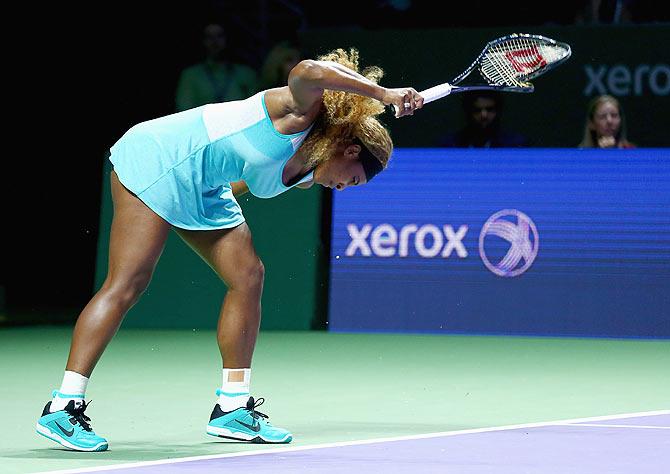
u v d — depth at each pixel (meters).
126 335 27.94
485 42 28.86
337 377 20.34
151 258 13.10
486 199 27.62
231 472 11.41
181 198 13.02
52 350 24.75
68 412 12.88
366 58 29.52
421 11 33.97
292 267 29.34
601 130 27.53
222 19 35.25
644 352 24.14
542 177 27.39
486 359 23.05
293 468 11.62
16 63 35.22
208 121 12.91
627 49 28.38
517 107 28.80
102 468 11.71
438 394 18.09
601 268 27.08
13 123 35.66
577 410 16.25
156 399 17.55
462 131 28.70
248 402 13.59
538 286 27.31
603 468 11.53
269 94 12.62
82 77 35.19
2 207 36.22
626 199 27.02
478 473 11.27
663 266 26.83
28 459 12.38
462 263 27.70
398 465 11.75
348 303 28.27
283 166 12.93
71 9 34.94
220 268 13.54
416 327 27.89
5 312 35.06
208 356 23.67
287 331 28.92
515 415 15.79
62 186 36.00
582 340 26.48
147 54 34.91
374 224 28.16
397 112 12.39
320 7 35.31
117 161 13.16
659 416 15.46
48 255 37.03
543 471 11.38
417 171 28.00
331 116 12.65
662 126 28.36
